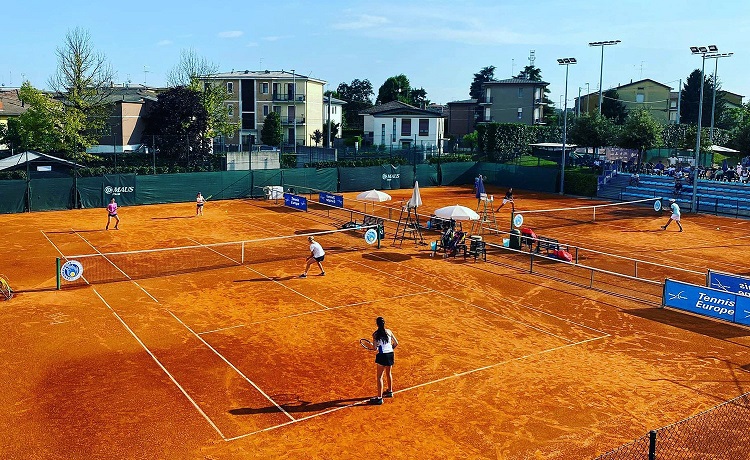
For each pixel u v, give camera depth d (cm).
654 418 1339
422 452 1194
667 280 2155
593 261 2909
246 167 6000
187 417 1325
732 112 9744
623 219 4175
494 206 4738
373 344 1400
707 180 5459
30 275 2497
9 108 8531
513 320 2005
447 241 2969
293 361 1642
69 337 1795
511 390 1476
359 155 7531
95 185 4469
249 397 1425
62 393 1432
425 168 6012
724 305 2005
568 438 1252
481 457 1177
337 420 1320
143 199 4662
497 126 7081
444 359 1664
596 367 1623
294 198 4478
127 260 2798
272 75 9619
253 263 2758
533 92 9944
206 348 1727
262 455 1177
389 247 3139
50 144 5900
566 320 2011
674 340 1838
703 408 1388
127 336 1811
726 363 1664
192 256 2897
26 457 1157
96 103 6206
